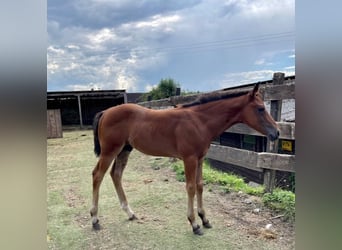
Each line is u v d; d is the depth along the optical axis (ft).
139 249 5.55
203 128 6.43
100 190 8.41
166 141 6.61
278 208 6.86
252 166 8.08
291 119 7.29
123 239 5.85
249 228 6.12
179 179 8.96
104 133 6.86
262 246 5.39
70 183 7.61
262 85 7.62
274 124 6.32
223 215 6.84
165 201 7.62
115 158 7.14
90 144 7.93
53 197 7.07
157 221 6.64
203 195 8.08
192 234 6.05
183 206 7.38
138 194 8.02
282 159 7.22
